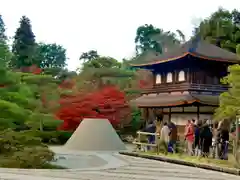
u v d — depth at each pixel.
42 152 17.78
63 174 13.17
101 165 17.73
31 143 18.84
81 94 35.06
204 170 16.08
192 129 20.64
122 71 48.03
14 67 69.44
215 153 19.80
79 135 25.62
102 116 34.53
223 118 21.06
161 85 36.69
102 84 46.56
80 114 33.62
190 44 35.16
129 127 39.91
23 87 24.64
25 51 73.62
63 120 33.28
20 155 17.23
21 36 74.12
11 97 21.73
